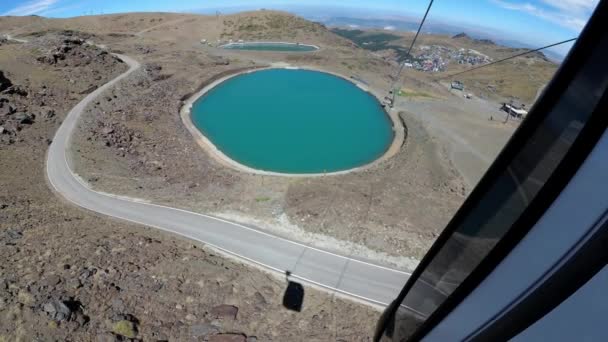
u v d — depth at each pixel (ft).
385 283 99.30
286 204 139.44
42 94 231.91
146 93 280.72
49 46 305.73
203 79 338.95
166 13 624.59
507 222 11.44
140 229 117.19
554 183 9.69
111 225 117.50
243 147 239.71
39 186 140.46
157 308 78.28
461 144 255.91
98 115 221.87
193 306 81.15
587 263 8.55
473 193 13.93
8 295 72.13
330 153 241.96
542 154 10.28
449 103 353.31
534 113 10.69
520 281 10.42
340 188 160.56
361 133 277.03
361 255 110.01
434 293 16.16
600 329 8.16
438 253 16.81
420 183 189.78
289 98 336.49
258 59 433.07
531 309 9.86
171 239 112.57
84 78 278.26
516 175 11.36
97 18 576.20
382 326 24.02
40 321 67.56
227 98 322.34
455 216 15.48
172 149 208.74
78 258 89.35
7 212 110.11
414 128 280.10
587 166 8.82
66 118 209.46
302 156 234.79
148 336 71.00
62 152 170.19
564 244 9.16
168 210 129.59
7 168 145.89
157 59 375.45
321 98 342.03
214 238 114.62
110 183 148.56
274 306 86.48
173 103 280.72
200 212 129.49
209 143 232.53
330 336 79.15
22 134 178.40
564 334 8.89
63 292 75.82
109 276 84.48
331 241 116.06
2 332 64.64
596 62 8.95
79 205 130.41
